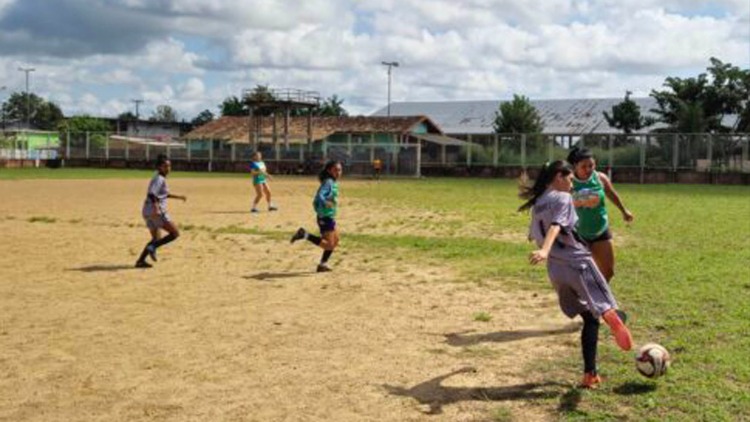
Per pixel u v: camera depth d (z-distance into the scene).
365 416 5.50
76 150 73.88
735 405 5.63
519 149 56.88
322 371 6.56
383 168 60.94
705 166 50.34
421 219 21.34
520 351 7.21
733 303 9.12
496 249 14.53
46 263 12.72
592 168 8.07
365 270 12.11
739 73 63.28
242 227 18.89
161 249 14.59
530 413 5.56
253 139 67.38
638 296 9.62
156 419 5.43
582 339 6.15
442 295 9.96
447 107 89.31
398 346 7.39
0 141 75.12
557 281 6.24
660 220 20.95
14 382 6.23
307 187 40.50
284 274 11.71
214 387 6.12
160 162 12.37
